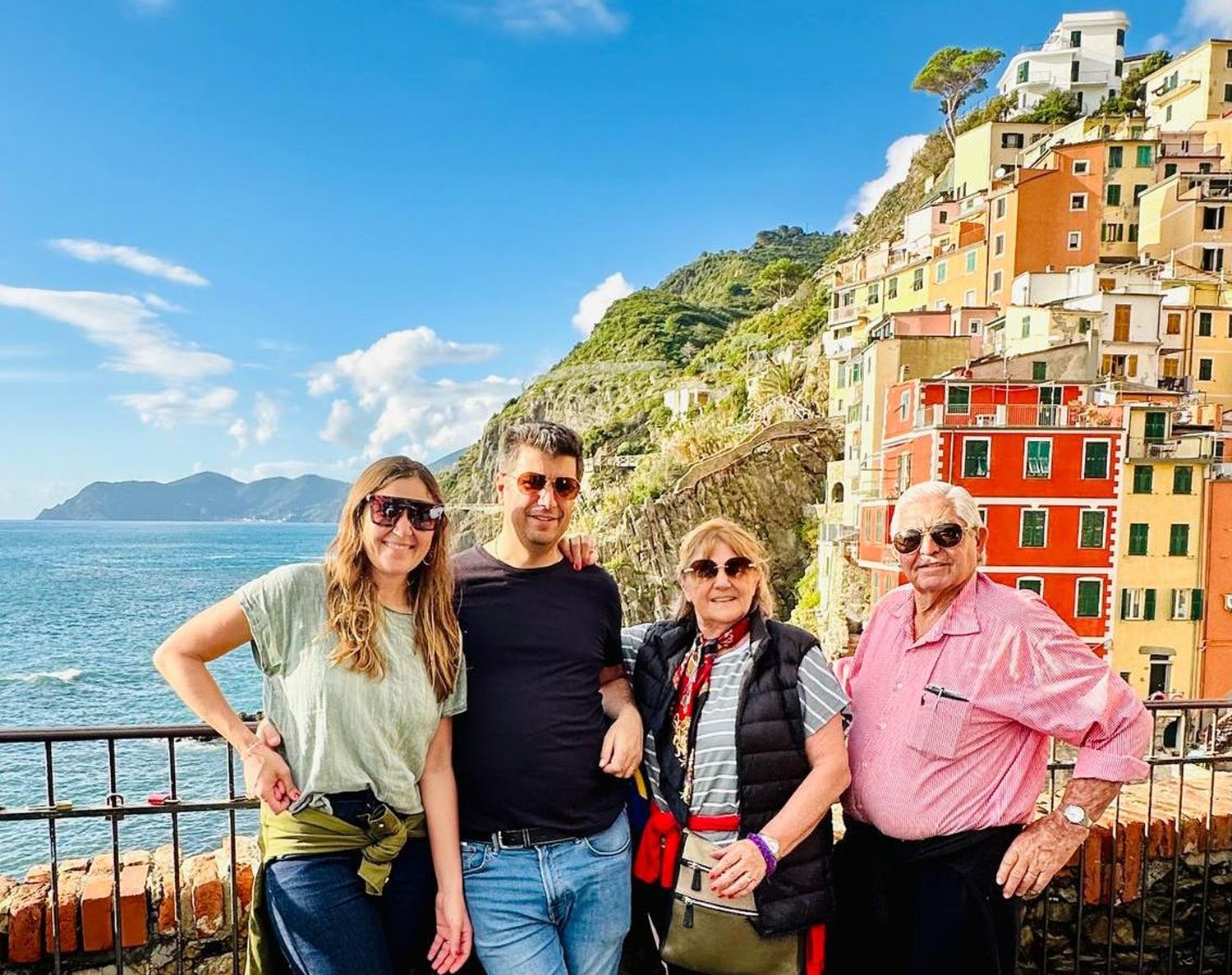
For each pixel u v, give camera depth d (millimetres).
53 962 2871
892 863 2750
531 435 2666
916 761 2688
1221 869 3721
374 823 2326
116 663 42531
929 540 2736
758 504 46969
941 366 35875
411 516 2305
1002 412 26609
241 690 33844
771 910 2479
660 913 2664
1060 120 68812
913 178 85188
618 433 91438
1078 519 25703
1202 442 26469
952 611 2793
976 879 2623
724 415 64000
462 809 2584
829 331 58312
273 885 2332
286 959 2355
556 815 2561
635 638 2932
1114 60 76062
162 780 19219
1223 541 25469
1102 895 3584
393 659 2354
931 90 82375
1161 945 3705
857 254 56969
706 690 2639
